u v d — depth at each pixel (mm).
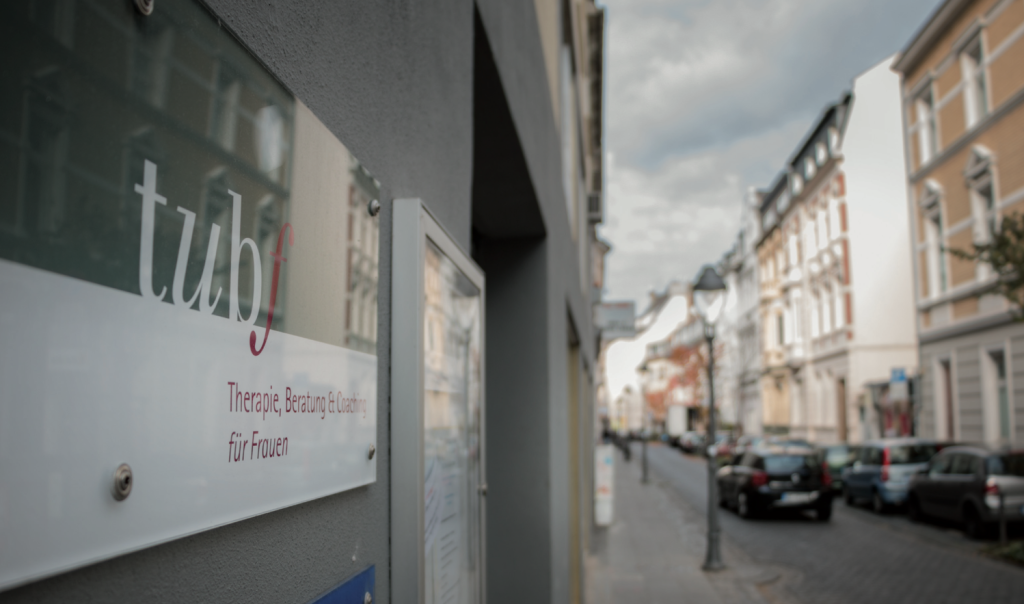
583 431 11398
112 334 728
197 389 856
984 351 20344
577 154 10016
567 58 8117
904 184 33281
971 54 20984
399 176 1677
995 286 11883
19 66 641
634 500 21562
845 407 34719
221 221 918
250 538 988
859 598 9141
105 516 709
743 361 54406
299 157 1146
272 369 1033
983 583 9734
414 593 1557
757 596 9164
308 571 1162
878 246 33281
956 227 21688
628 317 16875
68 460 670
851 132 33969
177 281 829
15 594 629
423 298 1654
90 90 714
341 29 1358
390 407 1596
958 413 21641
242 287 962
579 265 10258
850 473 19547
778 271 45219
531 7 4227
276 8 1102
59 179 674
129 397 746
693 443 49312
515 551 4805
